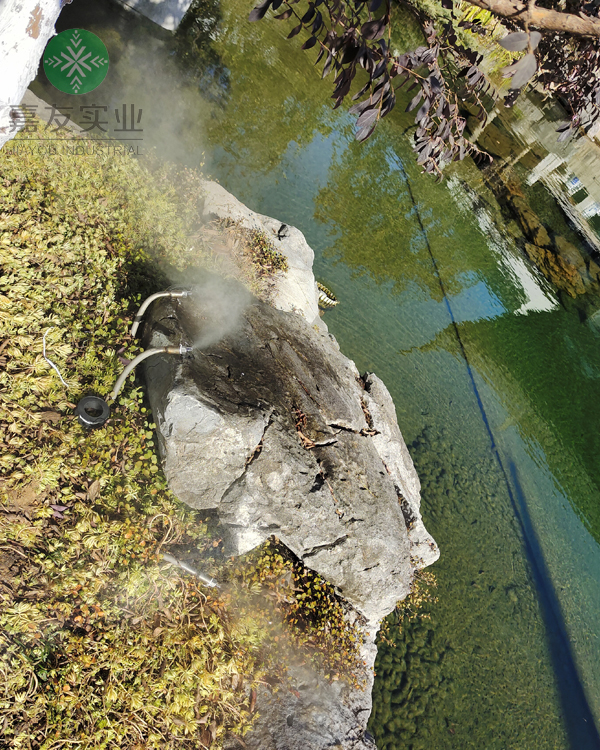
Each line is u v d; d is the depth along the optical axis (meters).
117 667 3.78
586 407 14.61
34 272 5.07
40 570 3.85
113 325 5.41
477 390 12.33
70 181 6.06
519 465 11.78
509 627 8.95
